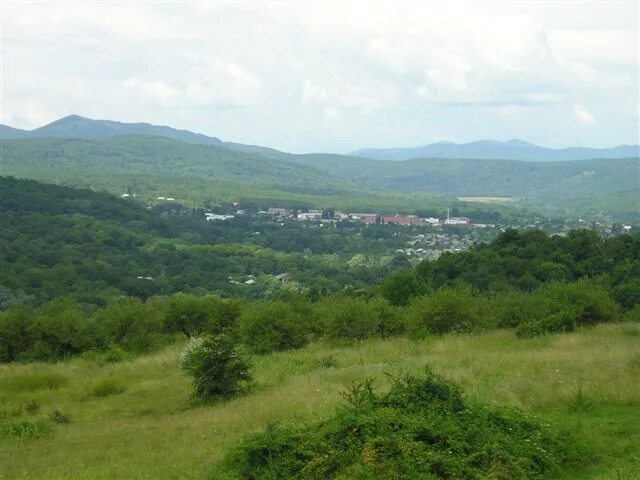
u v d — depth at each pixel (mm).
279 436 11703
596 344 23844
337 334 32281
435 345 27156
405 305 41344
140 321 35062
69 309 36188
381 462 10078
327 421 11859
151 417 19984
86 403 22766
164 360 28953
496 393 15172
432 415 11781
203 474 12242
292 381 21516
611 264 49562
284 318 31547
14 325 33000
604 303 32625
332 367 24031
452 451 10680
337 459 10461
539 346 24812
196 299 36406
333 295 43188
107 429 18422
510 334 30266
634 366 17469
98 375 27312
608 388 15109
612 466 10914
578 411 14008
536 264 49969
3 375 26969
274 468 10992
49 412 21422
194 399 21688
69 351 33781
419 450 10344
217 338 21938
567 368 18141
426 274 52688
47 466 14797
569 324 30656
